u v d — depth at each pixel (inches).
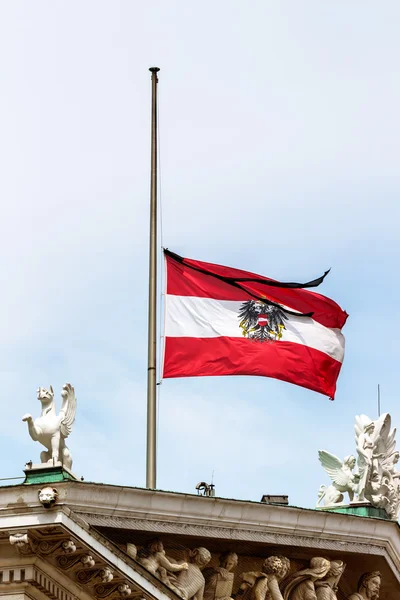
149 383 3083.2
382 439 3223.4
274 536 2974.9
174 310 3169.3
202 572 2930.6
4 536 2620.6
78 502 2687.0
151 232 3181.6
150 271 3157.0
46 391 2706.7
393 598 3238.2
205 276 3191.4
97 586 2706.7
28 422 2689.5
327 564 3056.1
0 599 2623.0
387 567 3171.8
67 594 2674.7
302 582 3048.7
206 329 3166.8
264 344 3171.8
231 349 3159.5
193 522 2864.2
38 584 2630.4
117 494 2746.1
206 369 3149.6
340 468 3191.4
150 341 3110.2
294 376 3174.2
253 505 2930.6
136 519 2787.9
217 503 2886.3
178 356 3149.6
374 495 3166.8
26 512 2610.7
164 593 2760.8
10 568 2625.5
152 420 3061.0
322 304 3218.5
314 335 3198.8
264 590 2982.3
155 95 3319.4
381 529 3127.5
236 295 3193.9
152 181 3235.7
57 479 2659.9
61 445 2694.4
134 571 2719.0
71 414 2714.1
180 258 3191.4
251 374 3154.5
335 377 3221.0
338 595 3164.4
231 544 2938.0
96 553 2655.0
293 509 2984.7
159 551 2842.0
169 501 2822.3
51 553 2632.9
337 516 3053.6
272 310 3191.4
